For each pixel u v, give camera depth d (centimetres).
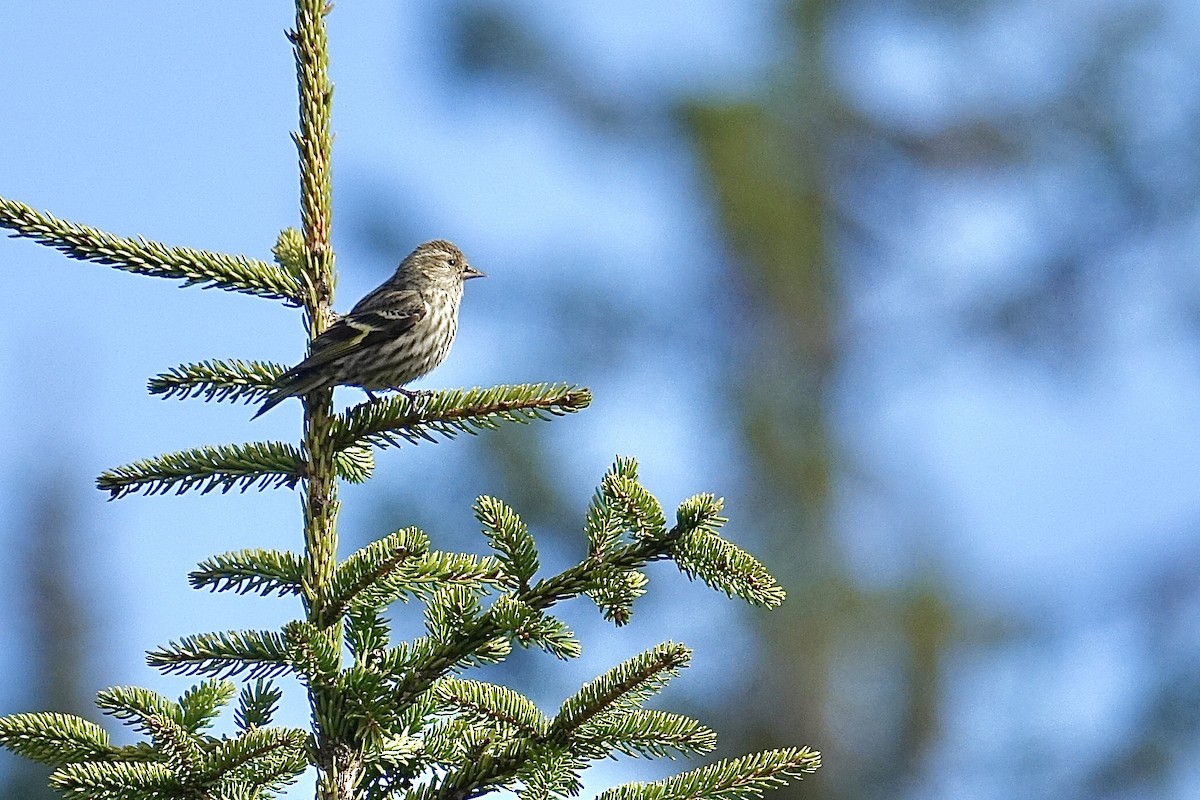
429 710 552
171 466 612
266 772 539
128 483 614
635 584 555
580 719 536
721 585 550
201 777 532
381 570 558
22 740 535
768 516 1786
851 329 2216
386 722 537
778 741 1623
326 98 650
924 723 1620
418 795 537
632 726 546
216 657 552
